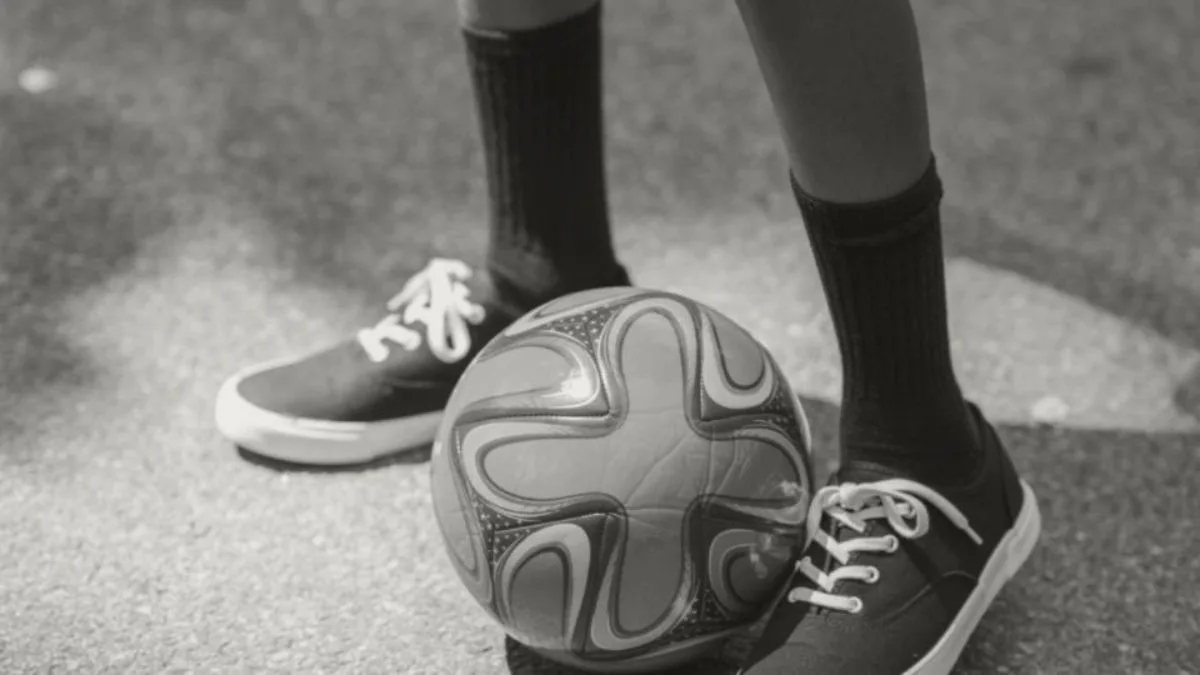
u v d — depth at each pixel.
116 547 1.85
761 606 1.53
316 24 3.27
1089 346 2.18
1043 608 1.71
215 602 1.75
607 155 2.77
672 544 1.42
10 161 2.74
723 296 2.34
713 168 2.72
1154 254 2.40
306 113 2.92
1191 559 1.77
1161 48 3.06
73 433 2.06
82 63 3.09
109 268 2.45
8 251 2.48
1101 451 1.96
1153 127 2.78
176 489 1.95
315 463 1.98
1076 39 3.12
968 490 1.60
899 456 1.58
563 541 1.41
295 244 2.51
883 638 1.51
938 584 1.56
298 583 1.78
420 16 3.30
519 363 1.49
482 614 1.72
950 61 3.06
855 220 1.45
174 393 2.14
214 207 2.62
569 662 1.51
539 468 1.42
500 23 1.77
